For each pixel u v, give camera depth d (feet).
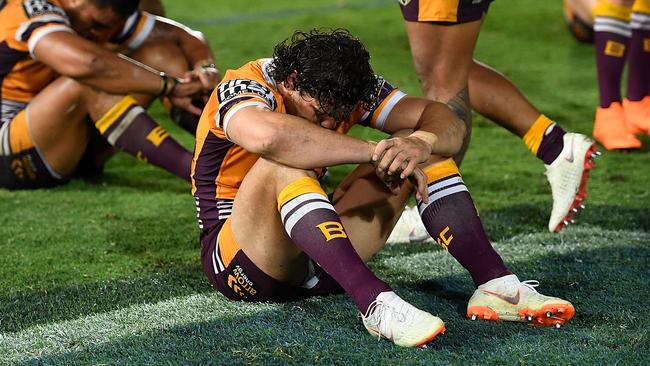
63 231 44.24
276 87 31.14
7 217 46.44
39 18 47.24
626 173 53.67
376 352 28.84
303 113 30.71
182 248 41.86
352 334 30.35
